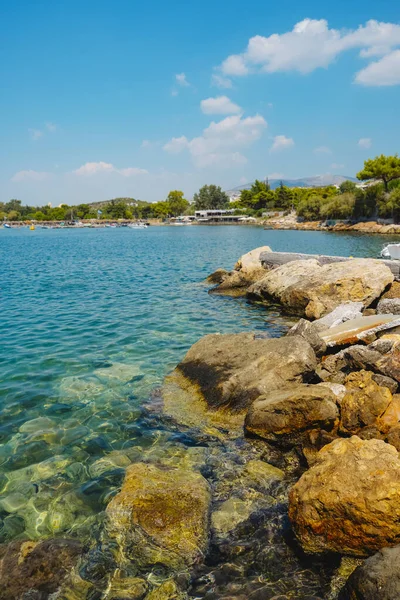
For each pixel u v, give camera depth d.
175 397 10.90
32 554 5.90
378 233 92.94
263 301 23.42
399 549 5.09
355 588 4.87
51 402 10.78
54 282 31.33
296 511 6.14
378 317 13.85
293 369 10.40
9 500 7.20
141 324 18.47
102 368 13.06
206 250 62.16
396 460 6.10
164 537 5.98
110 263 45.62
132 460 8.32
